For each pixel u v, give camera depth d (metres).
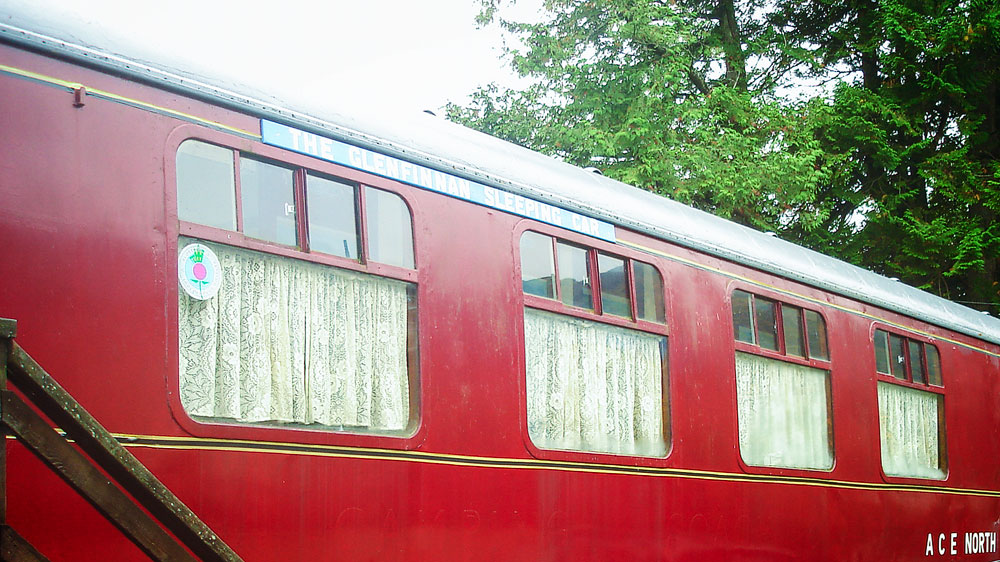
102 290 3.95
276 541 4.36
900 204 19.62
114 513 3.01
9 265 3.73
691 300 7.02
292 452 4.47
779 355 7.78
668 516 6.52
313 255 4.76
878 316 9.05
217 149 4.46
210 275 4.38
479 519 5.30
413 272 5.20
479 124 15.63
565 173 6.45
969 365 10.40
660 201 7.21
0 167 3.76
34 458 3.68
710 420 6.98
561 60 15.08
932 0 19.39
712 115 15.60
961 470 9.95
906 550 8.91
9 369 2.84
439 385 5.22
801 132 16.52
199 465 4.15
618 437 6.34
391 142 5.21
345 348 4.89
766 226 15.48
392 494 4.88
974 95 19.50
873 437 8.65
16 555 2.83
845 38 20.27
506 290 5.68
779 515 7.48
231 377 4.44
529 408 5.78
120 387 3.96
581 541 5.88
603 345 6.34
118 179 4.07
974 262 18.03
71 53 4.01
